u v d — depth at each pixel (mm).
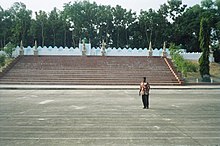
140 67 43750
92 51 57562
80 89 30312
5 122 12062
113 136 9641
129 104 18469
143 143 8719
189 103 19266
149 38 82812
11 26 79250
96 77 38719
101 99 21266
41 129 10695
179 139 9266
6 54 50469
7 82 35469
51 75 38875
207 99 21859
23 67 41906
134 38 85938
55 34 83562
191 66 44625
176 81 38469
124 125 11570
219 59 64375
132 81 37781
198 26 72500
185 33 74250
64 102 19188
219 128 11102
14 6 84062
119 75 39875
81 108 16359
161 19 81188
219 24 68750
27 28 81250
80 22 86000
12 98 21469
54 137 9445
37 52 53500
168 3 81812
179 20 79000
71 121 12375
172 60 46781
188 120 12805
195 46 74062
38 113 14484
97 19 87750
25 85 33312
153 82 37812
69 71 40781
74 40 88062
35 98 21547
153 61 46719
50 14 86812
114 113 14656
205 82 38688
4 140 9008
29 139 9156
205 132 10352
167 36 77562
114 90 29797
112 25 88500
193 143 8750
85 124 11727
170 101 20391
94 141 8922
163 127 11211
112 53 54969
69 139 9188
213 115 14258
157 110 15875
